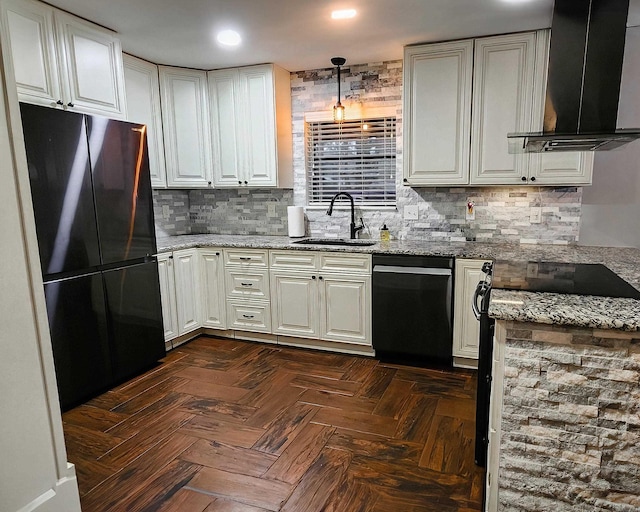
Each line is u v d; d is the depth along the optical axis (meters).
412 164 3.34
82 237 2.62
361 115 3.79
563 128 2.35
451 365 3.21
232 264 3.71
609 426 1.44
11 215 1.21
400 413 2.53
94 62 2.81
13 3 2.31
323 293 3.43
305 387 2.89
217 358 3.42
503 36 2.98
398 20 2.75
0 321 1.18
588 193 3.20
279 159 3.84
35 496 1.29
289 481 1.95
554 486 1.53
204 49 3.31
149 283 3.16
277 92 3.77
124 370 2.99
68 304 2.56
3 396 1.20
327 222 4.00
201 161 3.96
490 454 1.62
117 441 2.28
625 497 1.46
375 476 1.98
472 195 3.49
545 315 1.41
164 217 4.20
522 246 3.29
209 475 2.00
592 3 2.21
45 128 2.37
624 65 2.98
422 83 3.22
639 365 1.37
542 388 1.48
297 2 2.48
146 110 3.60
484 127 3.11
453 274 3.03
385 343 3.26
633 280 1.99
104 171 2.74
